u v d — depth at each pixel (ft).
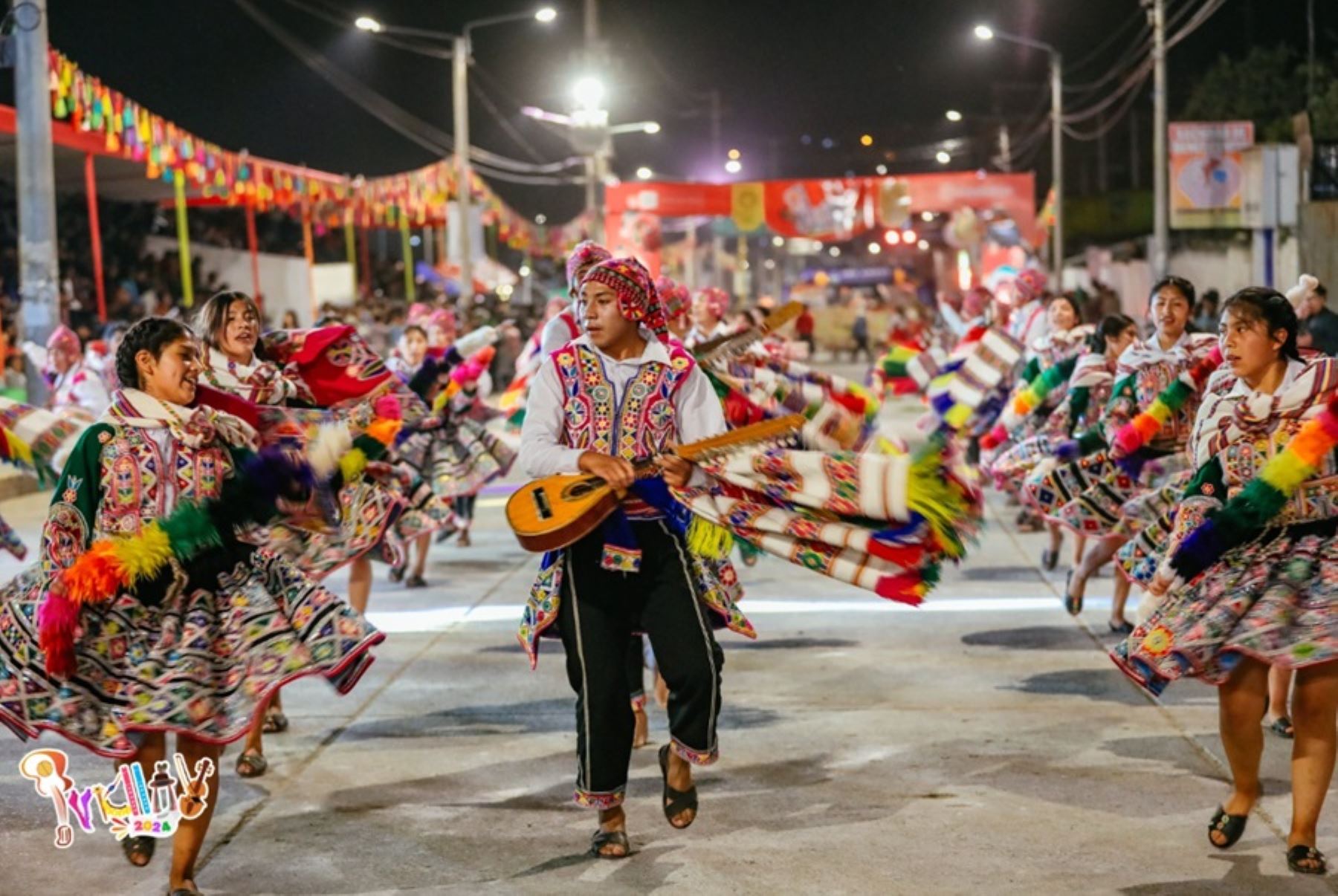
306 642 15.56
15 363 66.69
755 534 15.76
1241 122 86.02
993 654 26.48
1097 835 17.07
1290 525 16.26
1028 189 109.40
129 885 15.93
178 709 14.96
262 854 16.83
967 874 15.92
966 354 25.48
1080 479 26.11
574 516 15.35
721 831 17.42
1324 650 15.33
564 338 20.51
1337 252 76.38
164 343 16.14
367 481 20.99
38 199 53.62
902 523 15.55
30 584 15.71
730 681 24.67
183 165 63.41
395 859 16.61
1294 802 15.96
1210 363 21.57
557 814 18.13
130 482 15.85
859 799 18.51
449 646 27.66
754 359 22.71
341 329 21.45
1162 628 16.24
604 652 16.02
